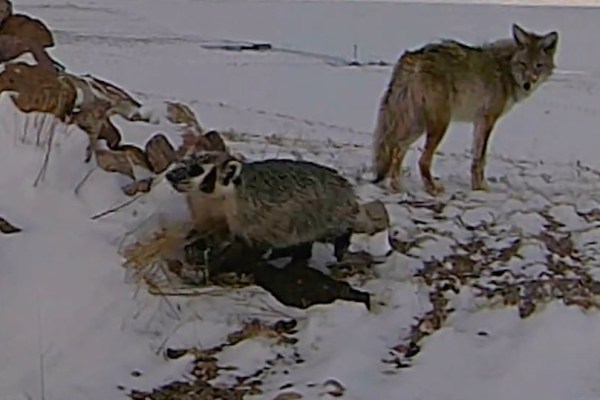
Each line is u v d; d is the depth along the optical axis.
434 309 6.54
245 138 10.45
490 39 15.97
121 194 7.52
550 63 8.95
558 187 9.20
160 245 6.55
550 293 6.80
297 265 6.73
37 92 8.06
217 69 14.13
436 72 8.53
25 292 6.29
